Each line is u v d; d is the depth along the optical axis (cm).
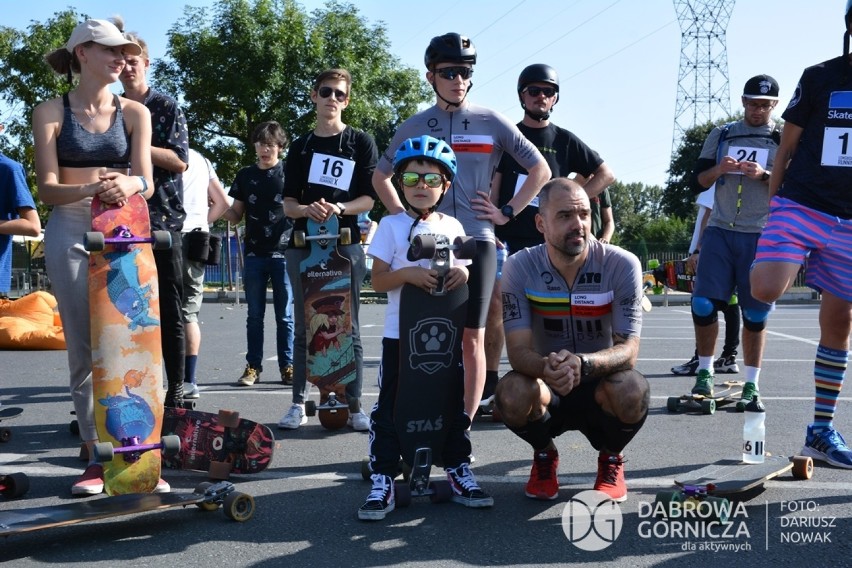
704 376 613
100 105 415
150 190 410
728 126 628
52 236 411
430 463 386
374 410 394
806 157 427
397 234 398
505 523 359
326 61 2673
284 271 745
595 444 404
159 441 389
